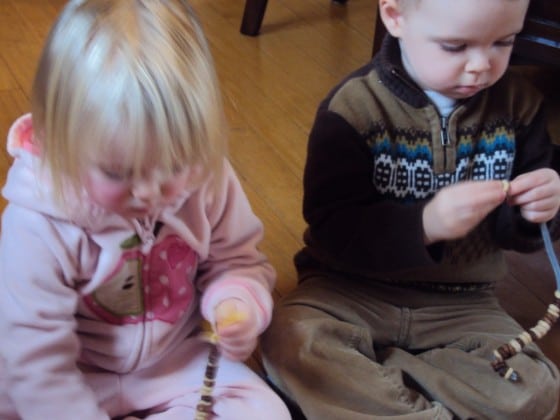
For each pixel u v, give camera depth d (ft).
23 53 5.85
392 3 3.11
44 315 2.71
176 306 3.04
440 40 2.96
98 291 2.85
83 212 2.62
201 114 2.42
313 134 3.30
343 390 3.10
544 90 5.49
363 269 3.28
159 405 3.09
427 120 3.22
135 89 2.32
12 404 2.88
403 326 3.44
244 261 3.18
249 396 3.03
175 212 2.88
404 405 3.10
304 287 3.47
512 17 2.89
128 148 2.33
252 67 5.96
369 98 3.21
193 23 2.56
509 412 3.16
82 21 2.42
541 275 4.33
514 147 3.34
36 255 2.67
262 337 3.27
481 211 2.98
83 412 2.80
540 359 3.33
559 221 3.39
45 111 2.47
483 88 3.17
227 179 3.08
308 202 3.35
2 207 4.25
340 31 6.62
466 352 3.40
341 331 3.24
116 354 2.99
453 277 3.46
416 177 3.27
